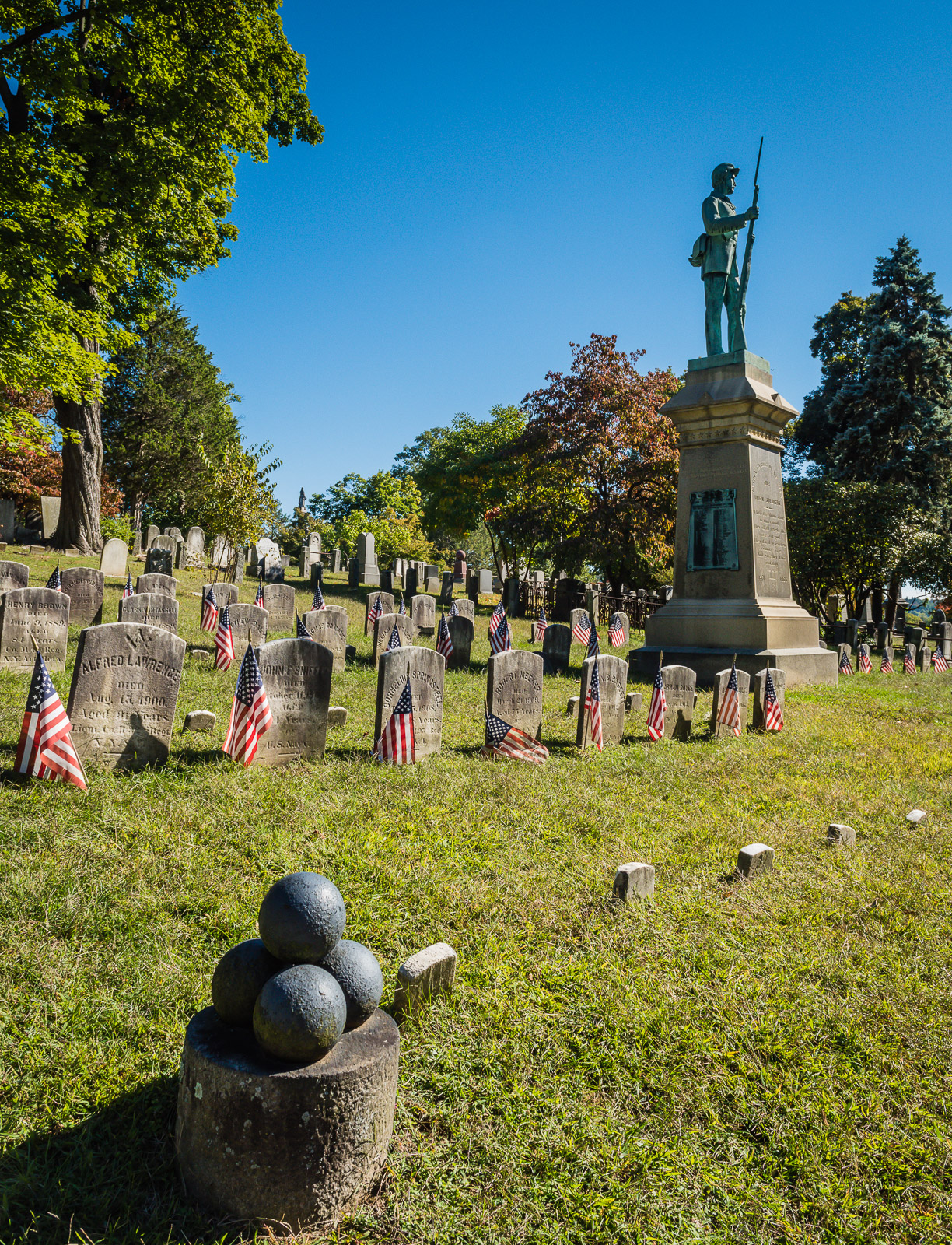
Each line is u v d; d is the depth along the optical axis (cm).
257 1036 272
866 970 461
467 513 5200
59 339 1673
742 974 445
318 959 294
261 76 2194
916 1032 402
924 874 624
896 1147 321
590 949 462
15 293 1584
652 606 3344
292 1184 265
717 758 983
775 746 1080
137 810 610
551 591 3256
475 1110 329
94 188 1859
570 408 3556
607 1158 305
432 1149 307
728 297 1798
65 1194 271
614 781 823
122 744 722
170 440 4725
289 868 530
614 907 519
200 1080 271
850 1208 290
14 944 415
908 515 3384
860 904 557
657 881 574
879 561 3381
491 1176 295
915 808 798
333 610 1362
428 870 548
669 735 1111
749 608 1684
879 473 3828
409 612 2300
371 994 300
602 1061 364
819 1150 317
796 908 542
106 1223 262
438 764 827
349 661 1448
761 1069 364
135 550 3281
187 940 437
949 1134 330
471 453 5566
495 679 941
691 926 504
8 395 3030
